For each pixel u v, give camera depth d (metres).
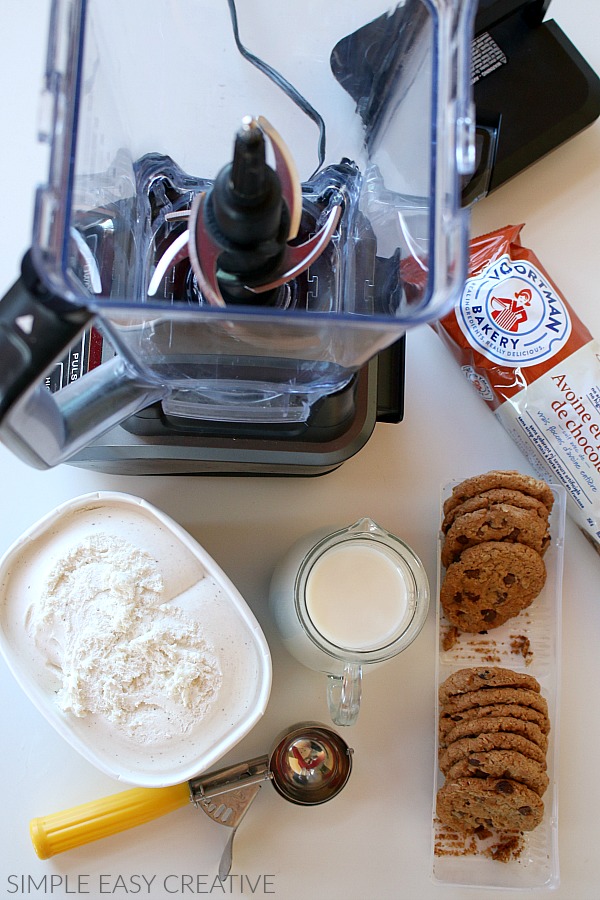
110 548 0.56
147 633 0.55
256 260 0.39
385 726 0.64
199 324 0.41
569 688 0.65
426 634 0.65
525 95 0.63
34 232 0.35
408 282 0.44
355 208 0.50
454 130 0.39
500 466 0.66
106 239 0.45
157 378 0.46
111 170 0.46
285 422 0.53
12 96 0.65
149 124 0.51
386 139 0.49
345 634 0.57
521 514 0.60
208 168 0.51
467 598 0.62
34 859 0.62
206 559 0.56
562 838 0.64
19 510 0.64
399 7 0.45
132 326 0.41
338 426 0.54
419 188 0.43
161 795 0.60
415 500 0.66
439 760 0.62
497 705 0.60
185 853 0.63
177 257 0.45
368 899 0.63
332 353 0.45
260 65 0.51
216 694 0.56
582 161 0.67
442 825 0.63
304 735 0.62
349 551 0.58
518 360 0.62
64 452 0.44
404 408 0.66
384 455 0.66
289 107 0.52
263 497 0.65
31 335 0.35
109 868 0.62
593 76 0.64
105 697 0.55
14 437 0.38
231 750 0.64
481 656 0.64
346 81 0.51
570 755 0.65
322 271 0.48
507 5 0.61
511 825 0.61
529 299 0.62
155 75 0.50
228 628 0.56
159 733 0.55
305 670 0.65
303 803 0.61
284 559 0.63
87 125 0.41
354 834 0.63
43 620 0.56
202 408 0.52
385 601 0.58
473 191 0.62
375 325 0.37
